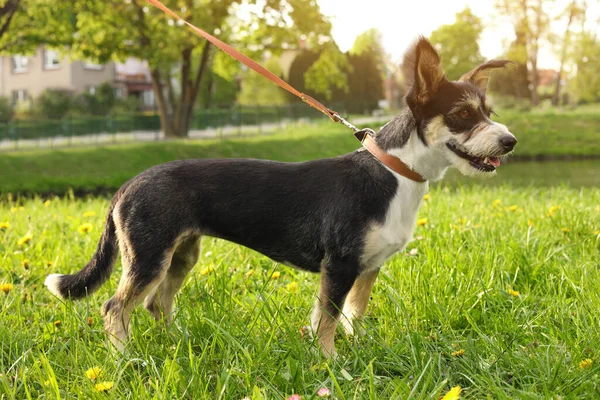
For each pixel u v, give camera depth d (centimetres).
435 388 127
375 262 156
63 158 852
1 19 912
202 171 159
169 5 911
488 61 166
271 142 1039
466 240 211
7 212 314
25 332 156
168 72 1021
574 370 135
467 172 153
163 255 156
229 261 207
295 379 135
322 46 1035
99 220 271
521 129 1144
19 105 1500
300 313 167
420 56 153
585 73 1842
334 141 1079
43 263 204
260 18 1001
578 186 545
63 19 963
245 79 1942
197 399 128
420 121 154
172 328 157
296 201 157
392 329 155
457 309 162
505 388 132
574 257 197
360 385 133
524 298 167
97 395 127
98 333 158
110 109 1573
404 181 154
